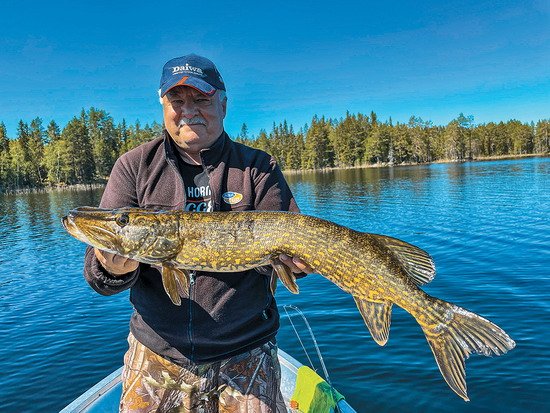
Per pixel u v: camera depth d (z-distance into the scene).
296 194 15.85
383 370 2.37
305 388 1.53
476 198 10.32
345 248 1.01
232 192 1.08
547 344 2.51
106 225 0.98
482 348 0.97
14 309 4.09
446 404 2.04
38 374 2.66
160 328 1.04
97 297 4.38
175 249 1.00
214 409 1.07
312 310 3.39
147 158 1.09
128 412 1.07
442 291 3.54
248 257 1.01
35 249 7.77
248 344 1.06
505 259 4.40
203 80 1.02
